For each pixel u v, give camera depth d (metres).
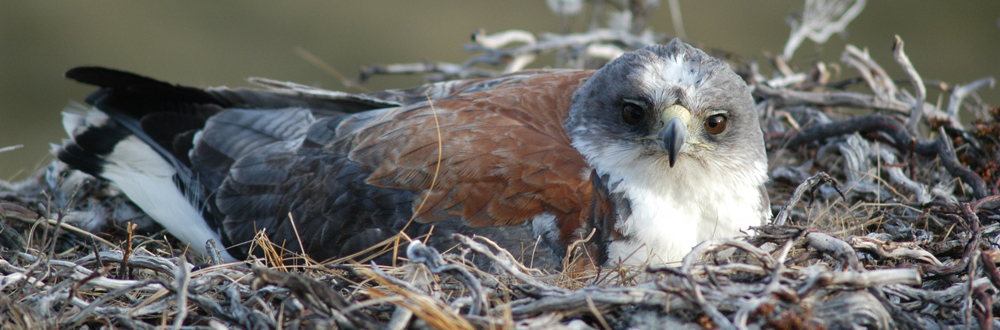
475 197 8.01
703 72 7.94
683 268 6.20
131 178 9.99
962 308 6.12
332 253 8.57
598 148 8.16
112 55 24.78
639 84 7.86
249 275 6.94
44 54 24.94
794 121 11.29
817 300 6.05
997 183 8.91
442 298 6.72
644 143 7.92
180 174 9.83
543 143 8.23
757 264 6.86
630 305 6.21
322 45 25.64
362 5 27.19
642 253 7.88
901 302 6.68
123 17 25.98
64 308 6.44
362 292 6.38
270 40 25.64
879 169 9.45
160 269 7.18
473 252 7.71
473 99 8.98
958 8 24.23
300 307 6.16
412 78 24.78
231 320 6.41
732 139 8.12
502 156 8.05
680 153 7.86
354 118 9.30
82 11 25.89
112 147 10.21
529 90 9.05
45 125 23.59
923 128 11.32
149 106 10.46
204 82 24.14
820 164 10.18
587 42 11.98
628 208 7.93
